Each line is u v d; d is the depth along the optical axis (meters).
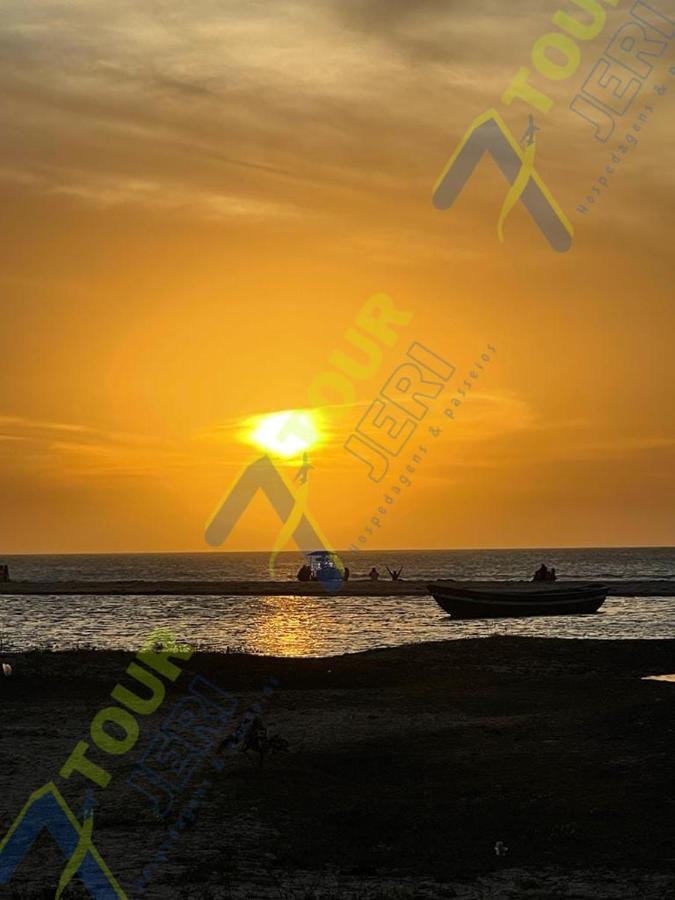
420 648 42.56
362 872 15.07
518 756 22.84
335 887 14.26
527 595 75.19
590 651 41.75
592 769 21.28
